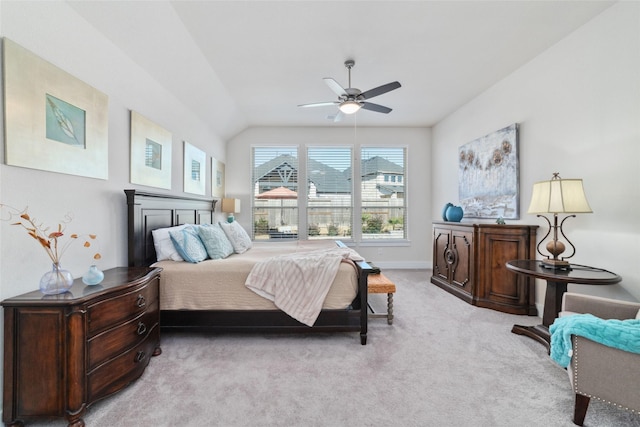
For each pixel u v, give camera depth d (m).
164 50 2.40
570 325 1.41
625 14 2.06
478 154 3.78
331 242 4.07
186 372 1.87
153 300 1.99
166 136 2.97
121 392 1.66
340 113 3.29
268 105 4.17
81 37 1.81
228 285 2.33
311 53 2.76
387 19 2.27
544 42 2.62
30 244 1.52
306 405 1.55
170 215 2.99
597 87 2.27
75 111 1.78
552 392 1.67
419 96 3.88
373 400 1.59
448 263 3.75
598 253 2.27
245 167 5.19
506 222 3.28
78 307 1.38
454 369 1.91
